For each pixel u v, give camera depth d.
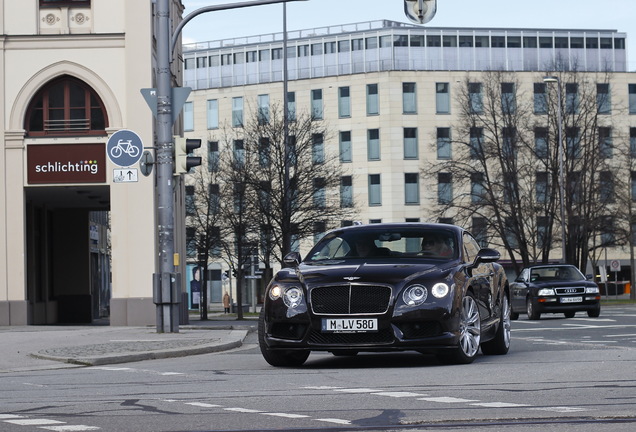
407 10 22.86
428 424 8.26
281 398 10.43
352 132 98.56
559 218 70.12
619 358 14.91
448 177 85.62
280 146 55.38
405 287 13.89
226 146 61.91
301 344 13.98
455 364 14.43
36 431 8.37
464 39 100.12
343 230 15.90
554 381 11.60
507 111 72.38
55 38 33.62
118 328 30.53
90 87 33.72
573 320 32.88
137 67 33.56
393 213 97.12
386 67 98.31
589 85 80.00
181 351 18.45
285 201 53.56
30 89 33.62
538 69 100.75
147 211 33.34
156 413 9.41
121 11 33.72
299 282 14.19
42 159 33.59
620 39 102.88
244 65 103.69
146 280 33.31
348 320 13.80
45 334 25.17
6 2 33.78
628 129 100.56
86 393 11.50
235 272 57.47
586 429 7.86
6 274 33.53
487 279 15.87
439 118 98.12
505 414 8.74
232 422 8.69
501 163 71.00
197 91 105.44
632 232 72.81
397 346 13.75
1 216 33.53
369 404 9.73
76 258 44.41
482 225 70.75
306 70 101.06
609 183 72.00
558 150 71.12
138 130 33.50
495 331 16.20
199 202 60.62
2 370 15.92
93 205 43.41
